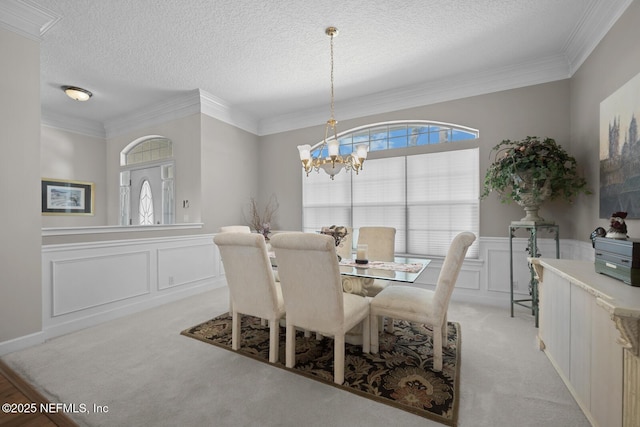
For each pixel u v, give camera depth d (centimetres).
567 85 289
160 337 244
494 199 324
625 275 133
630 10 186
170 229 348
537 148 258
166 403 158
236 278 209
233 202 438
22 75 222
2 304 213
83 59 294
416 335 246
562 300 171
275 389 170
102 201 492
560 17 231
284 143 466
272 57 293
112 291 290
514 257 315
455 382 175
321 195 436
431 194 360
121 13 226
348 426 140
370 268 230
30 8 217
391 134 392
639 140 173
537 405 154
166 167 430
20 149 222
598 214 230
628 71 189
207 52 284
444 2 216
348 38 261
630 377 105
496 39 262
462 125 338
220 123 416
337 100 404
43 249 241
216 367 195
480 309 309
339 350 173
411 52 284
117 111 437
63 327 252
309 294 178
